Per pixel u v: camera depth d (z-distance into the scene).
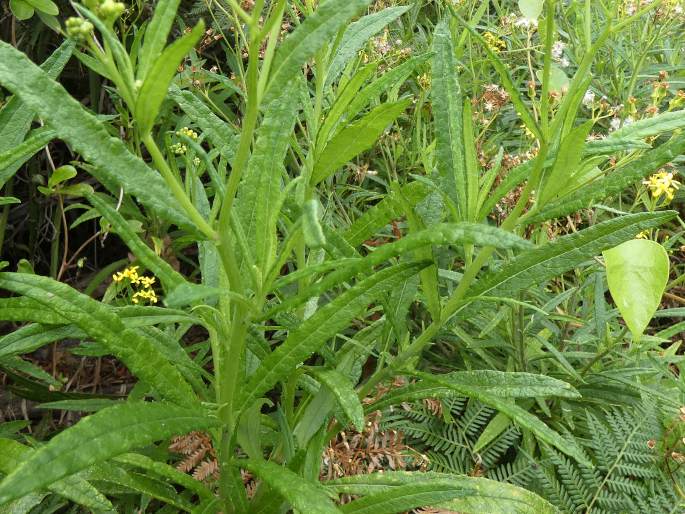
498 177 0.65
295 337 0.32
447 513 0.45
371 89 0.41
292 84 0.33
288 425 0.43
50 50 0.86
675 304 0.77
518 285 0.37
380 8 0.84
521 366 0.59
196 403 0.32
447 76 0.37
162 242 0.69
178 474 0.35
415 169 0.80
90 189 0.40
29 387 0.56
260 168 0.33
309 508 0.29
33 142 0.32
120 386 0.74
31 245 0.83
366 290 0.32
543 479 0.50
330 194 0.73
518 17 0.88
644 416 0.53
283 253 0.30
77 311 0.29
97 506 0.35
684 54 1.04
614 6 0.34
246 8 0.64
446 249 0.52
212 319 0.36
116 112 0.81
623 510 0.49
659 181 0.55
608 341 0.58
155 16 0.26
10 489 0.22
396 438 0.53
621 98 0.86
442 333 0.59
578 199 0.36
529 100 0.93
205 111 0.41
